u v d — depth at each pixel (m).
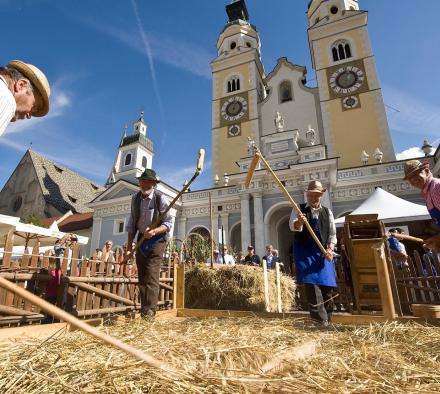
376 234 5.09
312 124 26.02
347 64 26.38
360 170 18.72
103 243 22.33
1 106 1.42
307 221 3.69
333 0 29.80
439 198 3.13
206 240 13.81
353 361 1.74
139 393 1.19
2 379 1.33
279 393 1.24
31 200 35.03
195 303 7.12
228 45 33.25
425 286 5.84
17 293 0.94
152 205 4.20
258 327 2.85
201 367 1.49
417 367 1.64
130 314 3.80
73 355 1.68
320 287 3.73
